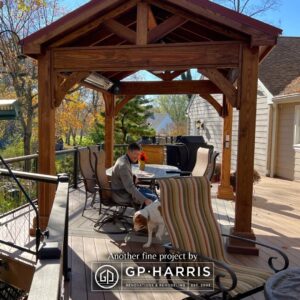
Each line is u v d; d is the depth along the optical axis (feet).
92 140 59.16
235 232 13.12
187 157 31.86
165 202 9.61
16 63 44.32
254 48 12.76
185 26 15.38
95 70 13.82
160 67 13.37
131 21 15.74
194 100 56.65
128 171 14.46
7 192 18.13
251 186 13.03
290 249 13.75
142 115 49.93
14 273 12.00
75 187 25.17
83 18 13.14
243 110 12.94
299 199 24.18
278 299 5.49
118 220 16.47
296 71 38.91
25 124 48.65
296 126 32.42
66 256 10.27
